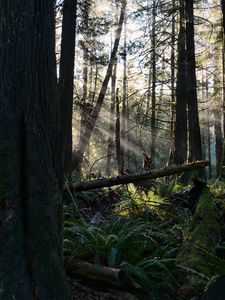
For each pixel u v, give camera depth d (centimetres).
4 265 308
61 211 357
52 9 365
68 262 434
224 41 1320
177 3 1750
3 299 302
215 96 1936
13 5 344
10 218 315
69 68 1098
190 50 1398
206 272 436
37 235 321
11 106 333
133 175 751
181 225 615
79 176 1035
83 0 1709
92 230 492
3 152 324
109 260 431
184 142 1656
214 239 519
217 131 2805
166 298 412
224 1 1295
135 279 427
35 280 313
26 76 341
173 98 2089
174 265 459
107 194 841
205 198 611
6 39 340
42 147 340
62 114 1063
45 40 354
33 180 329
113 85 3083
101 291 409
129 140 2892
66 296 326
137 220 595
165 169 777
